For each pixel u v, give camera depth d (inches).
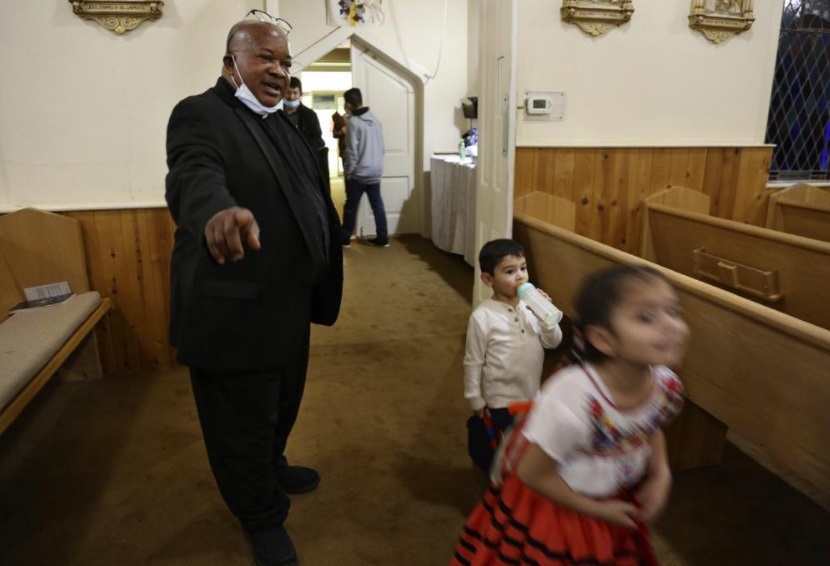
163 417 102.1
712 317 65.7
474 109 215.9
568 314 103.9
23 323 95.0
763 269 96.8
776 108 156.0
